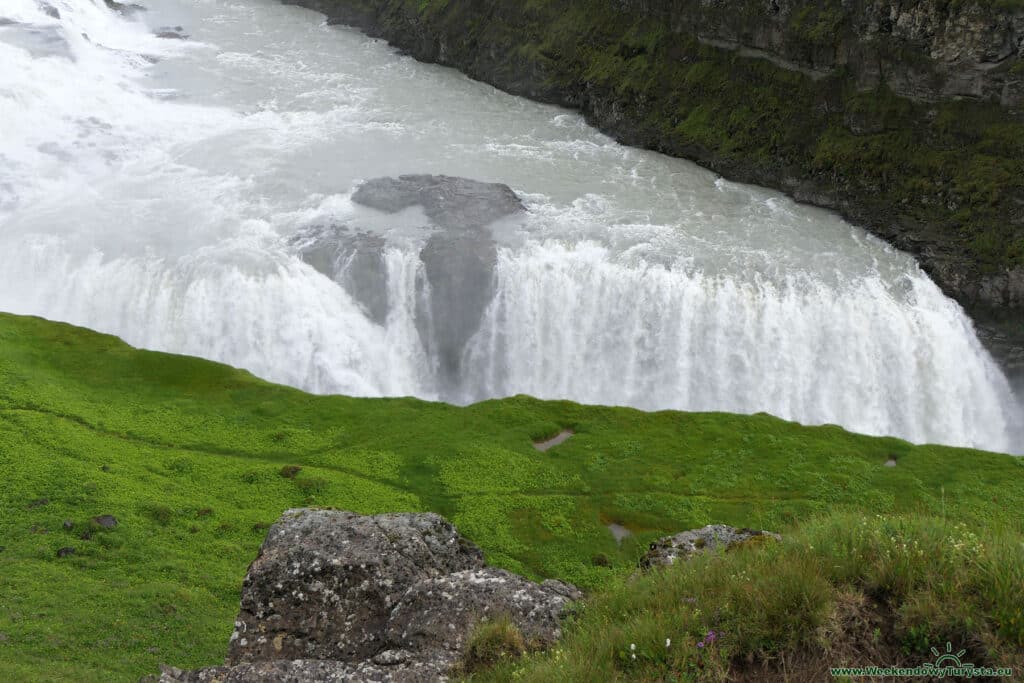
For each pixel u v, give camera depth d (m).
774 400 57.00
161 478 41.56
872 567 14.70
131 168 68.81
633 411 50.50
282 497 40.97
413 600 18.05
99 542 35.47
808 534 16.59
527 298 58.47
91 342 54.31
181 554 35.34
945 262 60.09
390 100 84.25
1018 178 61.44
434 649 16.83
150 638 29.19
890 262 60.81
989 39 62.38
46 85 75.94
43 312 58.41
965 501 41.81
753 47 73.75
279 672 16.23
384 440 47.06
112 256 58.19
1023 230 59.94
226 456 44.72
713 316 56.62
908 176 65.69
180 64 89.00
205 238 60.06
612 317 58.00
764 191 70.00
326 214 63.12
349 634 18.08
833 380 56.84
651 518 40.94
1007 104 62.94
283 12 107.31
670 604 15.78
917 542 14.75
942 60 64.69
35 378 49.53
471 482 43.31
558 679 14.27
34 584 31.75
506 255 59.00
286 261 58.19
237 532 37.56
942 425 57.16
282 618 18.42
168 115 77.62
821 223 65.44
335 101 83.31
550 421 49.41
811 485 43.22
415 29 95.56
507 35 88.50
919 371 56.97
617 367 58.47
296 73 89.44
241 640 18.05
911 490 42.84
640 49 79.38
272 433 47.16
